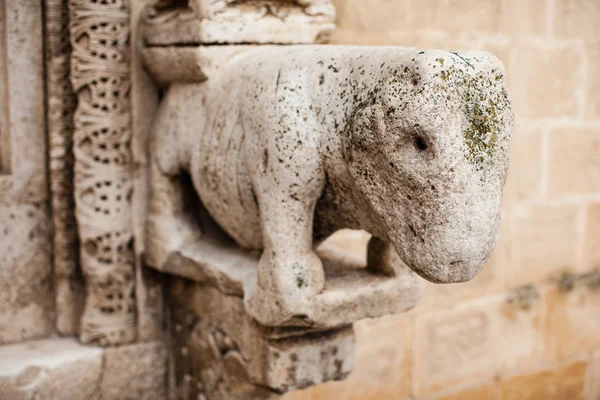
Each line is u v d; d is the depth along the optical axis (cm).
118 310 218
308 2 194
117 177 210
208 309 198
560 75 289
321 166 150
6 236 215
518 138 284
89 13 199
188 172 198
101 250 211
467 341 291
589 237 314
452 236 127
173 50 189
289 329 167
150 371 225
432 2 253
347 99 143
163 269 205
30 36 210
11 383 204
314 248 174
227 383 192
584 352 326
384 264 169
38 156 216
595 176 309
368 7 240
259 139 157
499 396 305
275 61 162
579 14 289
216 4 181
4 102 212
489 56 131
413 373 280
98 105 204
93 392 217
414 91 126
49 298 224
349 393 264
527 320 305
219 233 208
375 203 138
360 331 264
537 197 295
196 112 187
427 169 126
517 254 296
